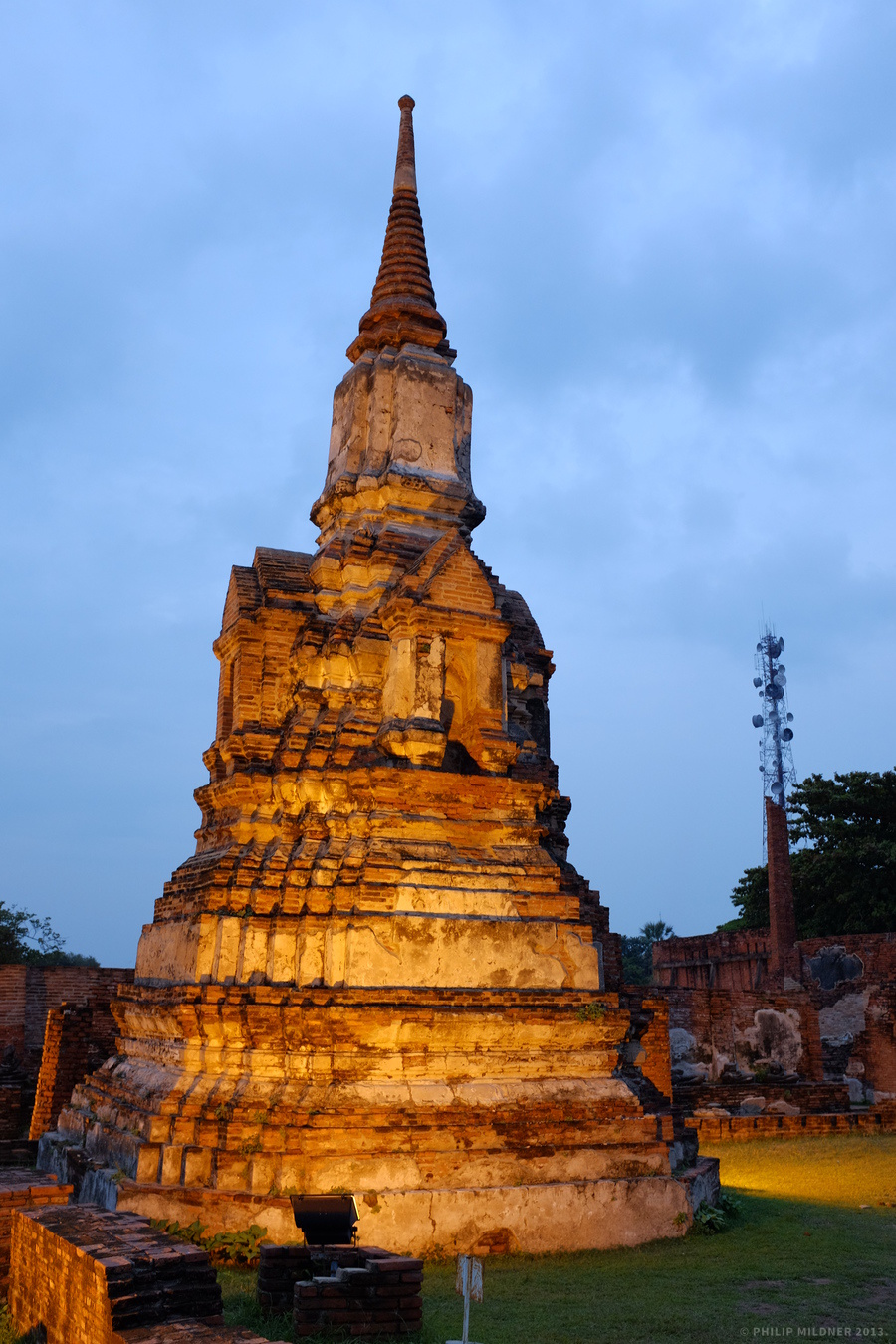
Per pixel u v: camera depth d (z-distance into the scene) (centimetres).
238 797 1731
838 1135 2748
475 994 1460
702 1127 2647
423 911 1494
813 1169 2189
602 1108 1486
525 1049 1491
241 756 1788
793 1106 3144
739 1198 1795
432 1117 1383
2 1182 1341
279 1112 1359
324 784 1617
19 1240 1173
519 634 2194
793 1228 1556
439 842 1559
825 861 4781
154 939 1783
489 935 1511
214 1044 1480
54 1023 2380
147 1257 912
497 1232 1355
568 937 1566
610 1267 1303
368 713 1672
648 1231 1447
